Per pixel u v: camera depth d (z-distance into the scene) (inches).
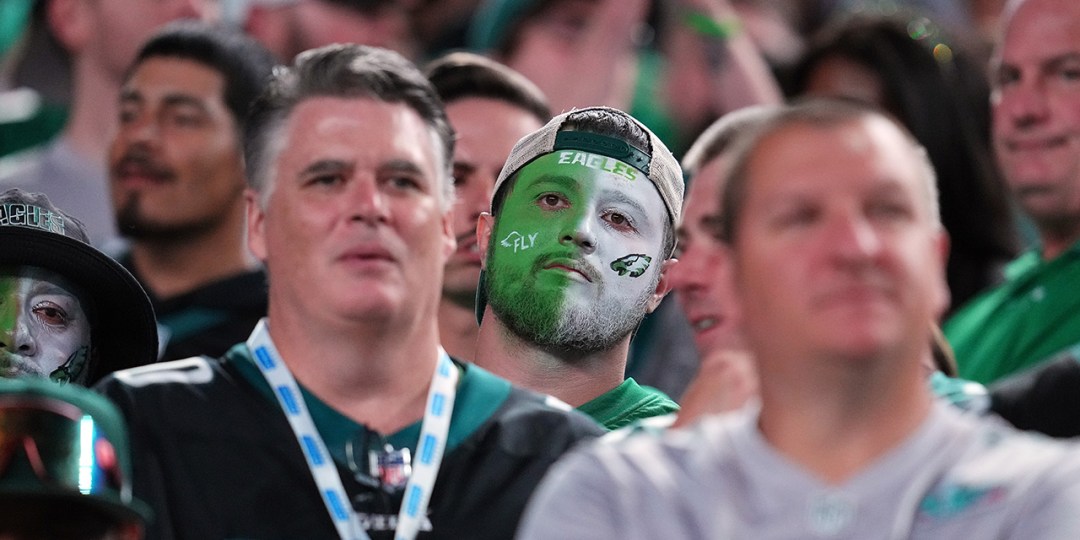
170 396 445.1
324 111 459.8
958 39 784.9
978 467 362.6
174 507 431.8
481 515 437.7
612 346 511.5
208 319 682.2
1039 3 680.4
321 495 436.8
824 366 364.5
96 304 494.0
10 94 903.1
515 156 520.4
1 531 355.9
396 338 448.5
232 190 711.7
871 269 364.8
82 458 358.3
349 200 449.4
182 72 716.0
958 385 524.1
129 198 706.2
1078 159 668.7
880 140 377.1
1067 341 647.8
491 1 920.9
